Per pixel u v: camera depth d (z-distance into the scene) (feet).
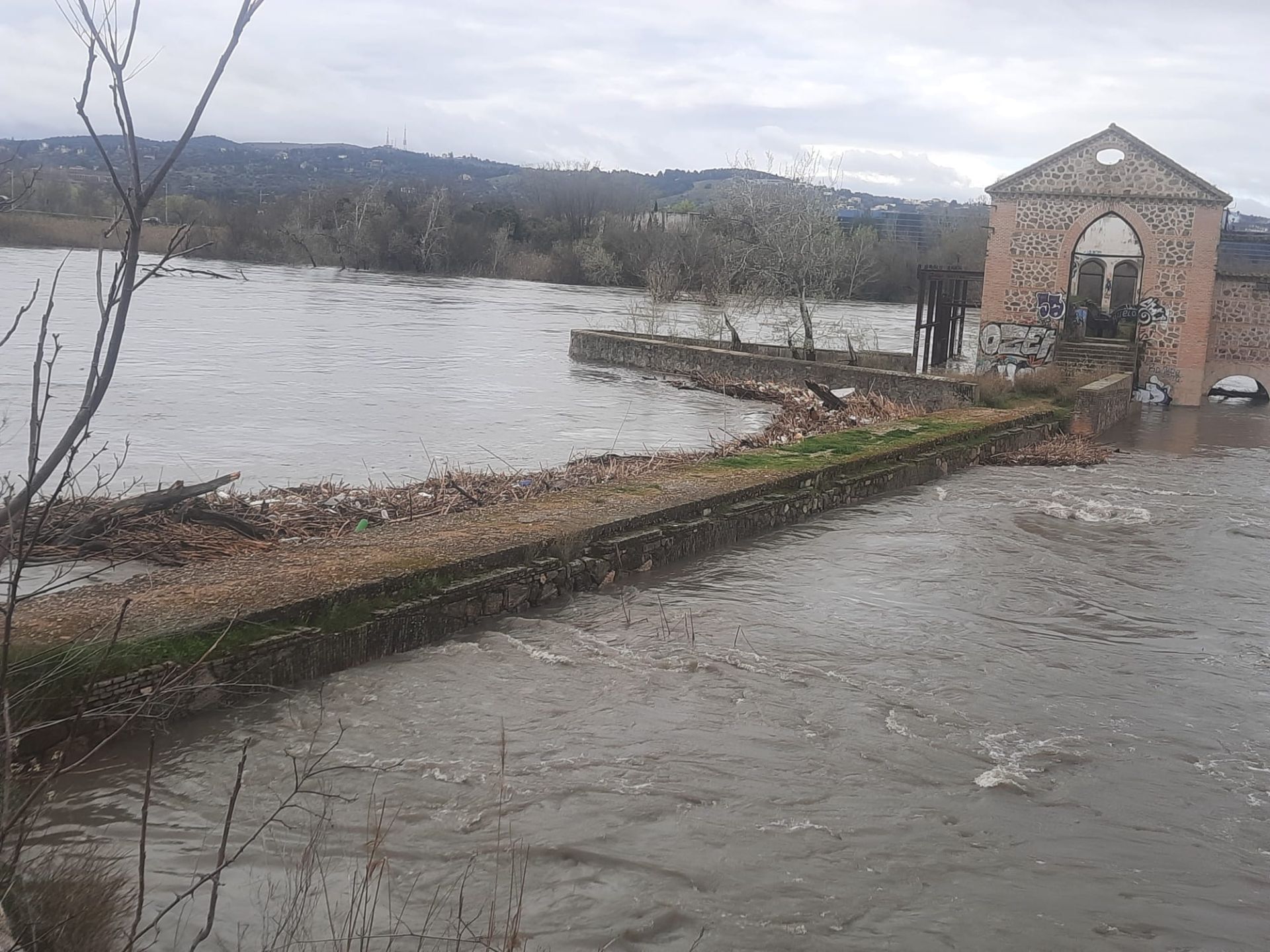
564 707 29.32
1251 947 20.52
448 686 30.17
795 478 53.93
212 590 30.86
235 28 10.46
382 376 102.99
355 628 30.99
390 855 21.76
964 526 53.93
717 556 45.96
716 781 25.71
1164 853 23.76
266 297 196.13
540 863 21.89
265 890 20.17
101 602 29.22
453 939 19.06
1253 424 101.35
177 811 22.74
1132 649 37.22
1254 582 46.44
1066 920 21.06
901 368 115.85
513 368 117.19
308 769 24.82
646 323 158.92
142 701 24.81
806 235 142.31
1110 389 95.66
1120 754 28.63
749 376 113.50
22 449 60.90
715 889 21.42
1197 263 107.24
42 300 149.07
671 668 32.63
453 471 59.06
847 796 25.44
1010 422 81.00
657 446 74.69
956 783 26.43
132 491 52.65
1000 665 34.81
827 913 20.83
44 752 23.85
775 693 31.22
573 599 38.83
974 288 246.06
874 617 38.91
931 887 21.94
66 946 16.51
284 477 58.13
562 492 47.96
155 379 91.20
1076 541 51.98
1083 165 108.78
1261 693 33.68
